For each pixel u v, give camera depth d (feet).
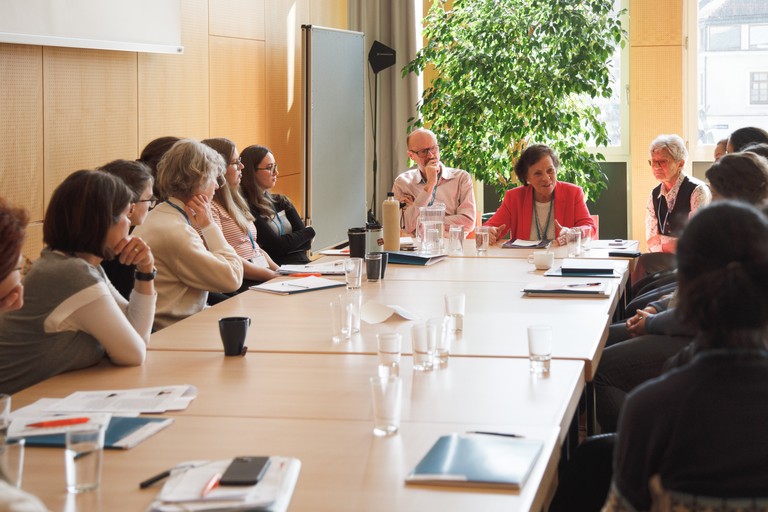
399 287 12.79
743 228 4.63
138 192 10.65
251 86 22.11
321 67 22.59
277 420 6.84
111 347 8.41
